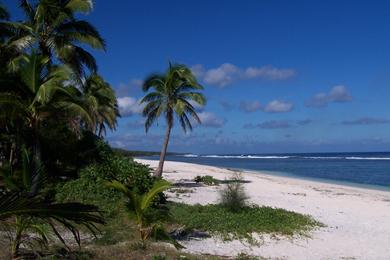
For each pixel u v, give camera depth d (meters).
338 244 13.77
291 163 104.69
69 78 17.66
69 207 4.71
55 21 21.52
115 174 17.38
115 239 11.35
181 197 22.98
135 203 10.62
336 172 63.00
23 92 17.47
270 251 12.33
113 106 47.50
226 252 11.84
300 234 14.65
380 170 68.25
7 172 7.75
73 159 21.19
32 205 4.67
